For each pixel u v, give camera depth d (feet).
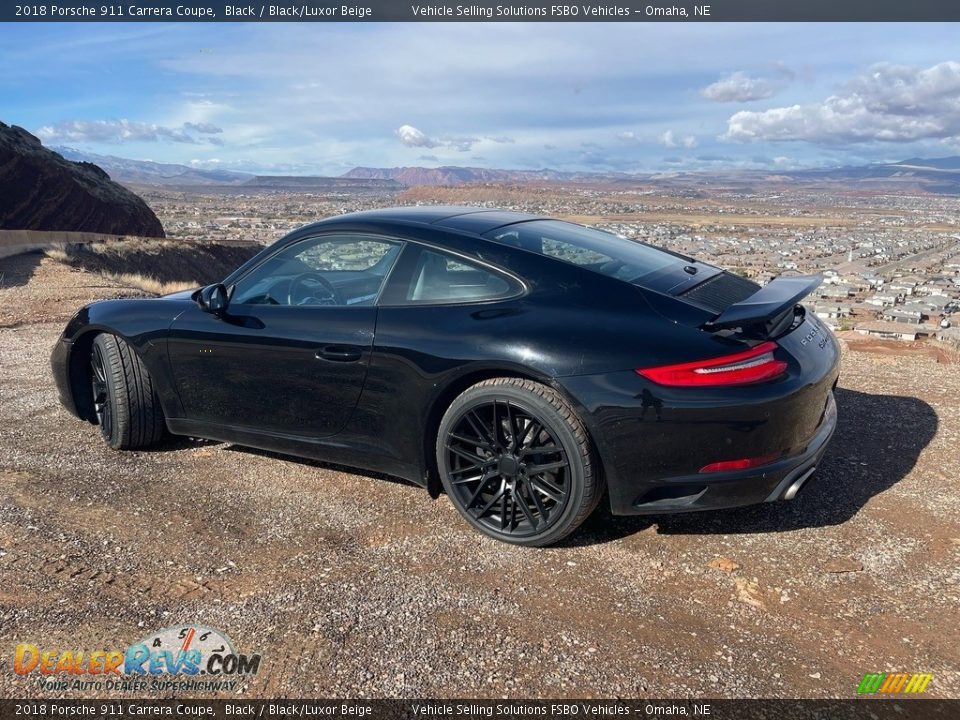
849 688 6.13
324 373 9.64
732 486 7.97
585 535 8.98
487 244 9.25
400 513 9.66
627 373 7.86
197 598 7.55
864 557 8.28
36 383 16.55
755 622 7.11
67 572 8.02
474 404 8.59
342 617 7.20
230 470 11.15
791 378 7.98
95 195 160.76
